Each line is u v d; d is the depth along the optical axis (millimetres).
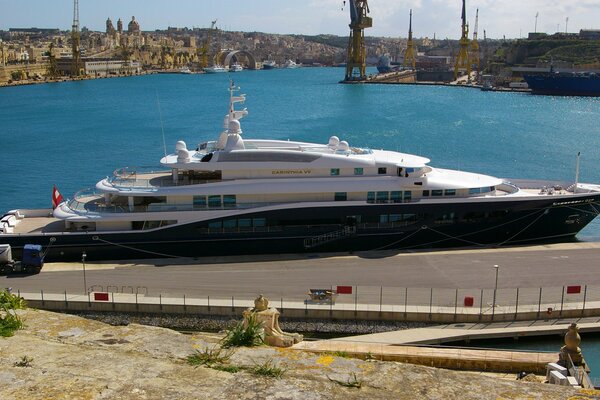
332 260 55281
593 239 70125
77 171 113375
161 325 43844
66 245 54594
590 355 39219
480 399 8234
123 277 50688
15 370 8664
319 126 172375
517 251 57875
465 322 42500
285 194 57438
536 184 67812
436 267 53031
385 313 42719
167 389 8242
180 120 189375
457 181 60312
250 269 52781
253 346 10125
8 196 96312
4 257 50938
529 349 40156
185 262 55219
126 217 55688
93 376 8555
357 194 58125
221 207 56906
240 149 58344
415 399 8195
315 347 34844
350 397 8180
